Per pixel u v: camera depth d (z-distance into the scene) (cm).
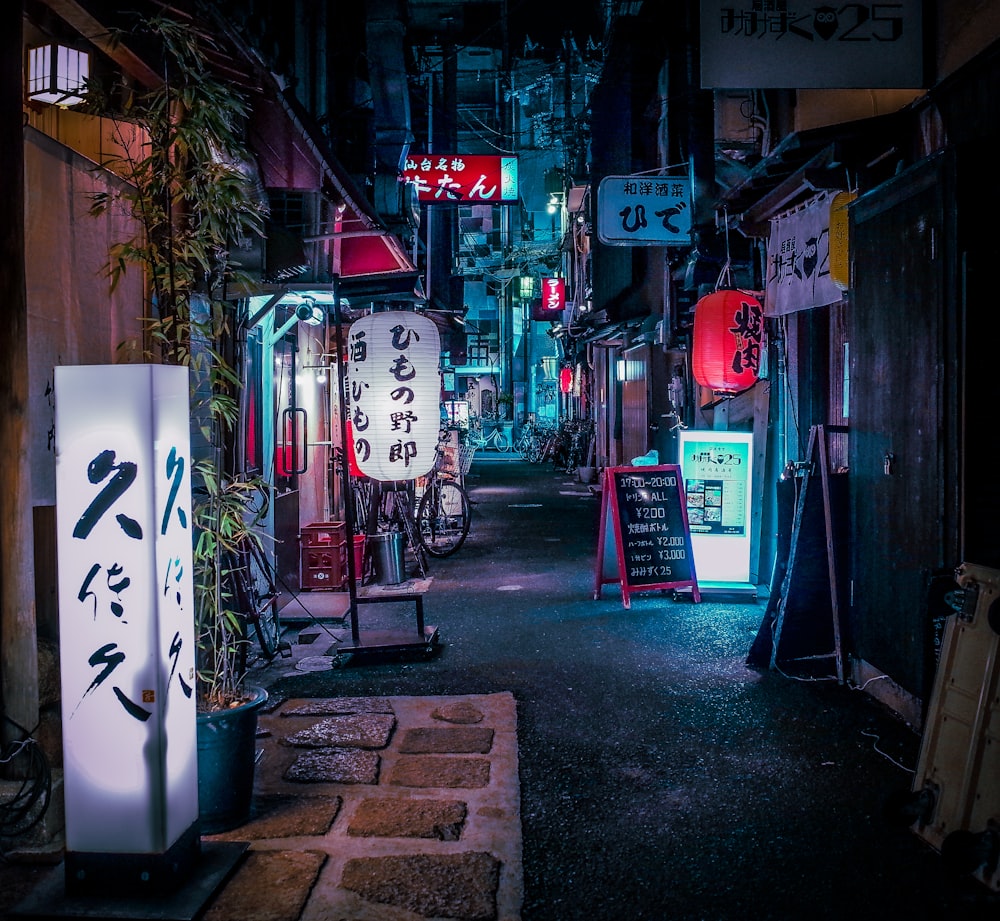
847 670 694
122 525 356
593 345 2795
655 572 979
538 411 5222
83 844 367
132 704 361
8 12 418
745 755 541
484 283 5678
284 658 782
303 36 1370
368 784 497
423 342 874
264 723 604
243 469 781
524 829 446
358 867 403
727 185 1220
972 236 514
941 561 528
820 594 711
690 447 1009
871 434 643
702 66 660
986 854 356
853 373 682
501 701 646
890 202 608
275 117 713
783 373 1014
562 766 528
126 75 571
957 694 410
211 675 490
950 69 649
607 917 366
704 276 1259
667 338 1614
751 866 408
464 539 1394
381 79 1694
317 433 1206
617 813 464
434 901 375
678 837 437
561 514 1906
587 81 2930
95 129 568
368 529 1195
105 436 356
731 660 749
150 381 354
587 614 938
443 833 436
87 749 364
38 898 368
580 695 664
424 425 879
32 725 442
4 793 425
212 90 473
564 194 3528
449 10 2291
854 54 665
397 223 1775
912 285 572
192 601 397
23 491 440
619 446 2411
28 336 452
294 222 968
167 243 485
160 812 363
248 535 564
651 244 1339
